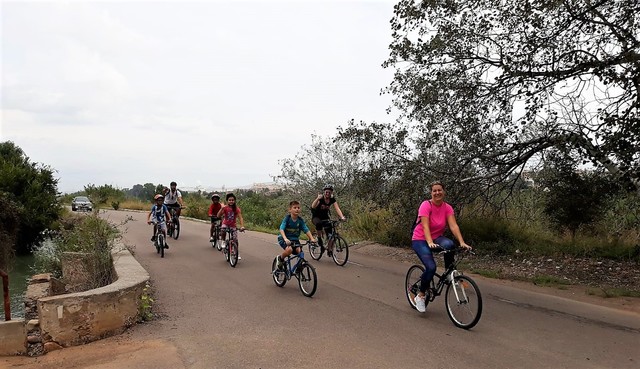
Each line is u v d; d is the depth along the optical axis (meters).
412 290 7.15
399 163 12.54
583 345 5.45
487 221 13.03
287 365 4.87
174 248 14.05
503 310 7.08
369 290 8.48
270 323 6.40
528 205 13.96
